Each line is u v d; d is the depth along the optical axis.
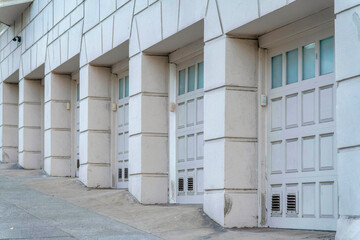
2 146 23.41
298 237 8.25
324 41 8.85
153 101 12.70
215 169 9.92
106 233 9.35
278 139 9.65
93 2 15.29
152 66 12.77
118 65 15.24
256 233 8.97
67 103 18.48
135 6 13.06
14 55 22.36
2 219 10.45
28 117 21.00
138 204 12.30
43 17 19.20
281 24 9.38
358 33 7.20
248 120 9.85
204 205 10.27
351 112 7.28
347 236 7.15
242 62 9.89
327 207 8.59
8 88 23.81
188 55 12.19
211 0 10.23
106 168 15.34
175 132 12.70
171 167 12.62
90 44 15.35
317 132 8.84
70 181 15.91
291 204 9.30
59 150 18.31
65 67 17.77
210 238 8.74
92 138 15.27
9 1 20.42
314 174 8.85
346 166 7.32
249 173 9.77
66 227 9.84
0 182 16.14
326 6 8.50
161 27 11.91
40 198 13.16
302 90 9.20
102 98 15.50
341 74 7.45
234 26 9.59
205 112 10.31
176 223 9.91
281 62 9.75
